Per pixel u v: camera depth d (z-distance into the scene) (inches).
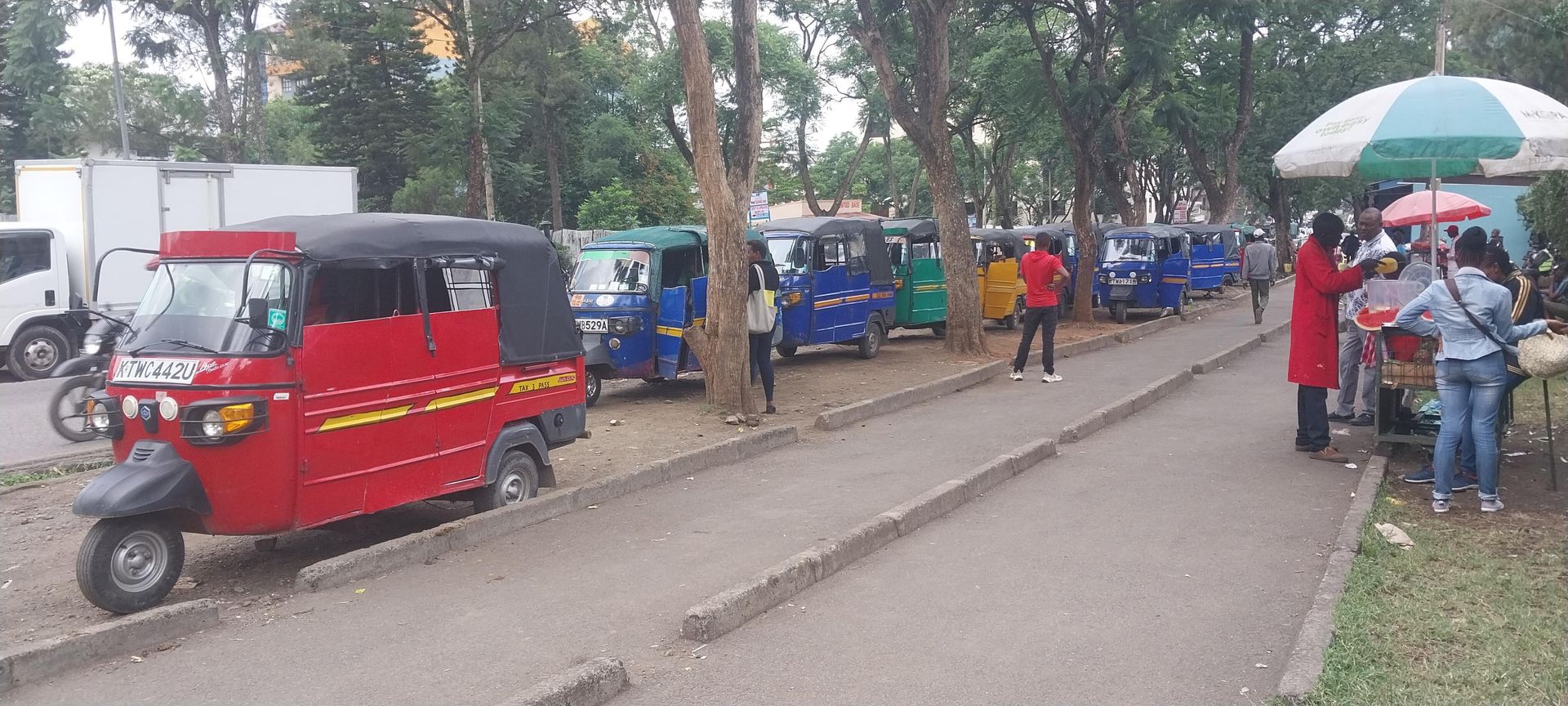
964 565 247.4
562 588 237.5
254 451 231.5
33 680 188.5
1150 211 2704.2
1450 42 1231.5
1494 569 229.5
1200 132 1384.1
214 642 207.5
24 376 626.5
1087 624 207.5
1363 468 334.6
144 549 225.5
